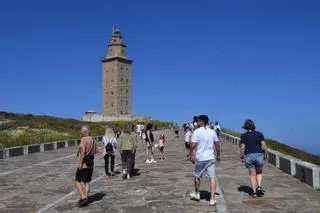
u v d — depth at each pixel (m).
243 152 11.98
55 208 10.84
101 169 19.38
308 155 36.38
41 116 67.94
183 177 16.12
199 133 11.04
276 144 41.47
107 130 17.09
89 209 10.67
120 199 11.89
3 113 63.44
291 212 9.98
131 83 137.00
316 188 13.17
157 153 28.30
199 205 10.84
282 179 15.34
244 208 10.41
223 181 14.89
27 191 13.52
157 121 104.44
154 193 12.70
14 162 23.12
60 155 27.97
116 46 134.88
